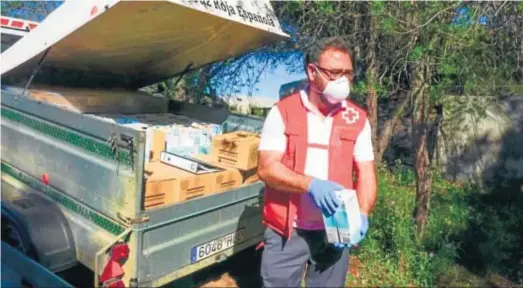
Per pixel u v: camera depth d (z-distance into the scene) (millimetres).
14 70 3559
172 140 3611
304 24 4059
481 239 4340
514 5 3383
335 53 2086
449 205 5117
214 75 6027
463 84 3727
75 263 2947
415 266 3701
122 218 2533
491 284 3646
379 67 3951
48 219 2943
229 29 3496
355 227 2029
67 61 3729
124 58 3961
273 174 2154
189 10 2812
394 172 5602
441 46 3369
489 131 6109
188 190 2812
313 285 2439
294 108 2211
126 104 4312
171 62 4316
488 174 6332
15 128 3479
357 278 3652
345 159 2236
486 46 3424
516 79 3889
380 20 3516
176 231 2695
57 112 2973
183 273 2783
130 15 2768
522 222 4828
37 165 3254
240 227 3211
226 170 3141
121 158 2525
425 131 4008
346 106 2287
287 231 2268
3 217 3102
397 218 4059
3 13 6168
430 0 3234
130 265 2494
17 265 2893
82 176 2816
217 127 4090
